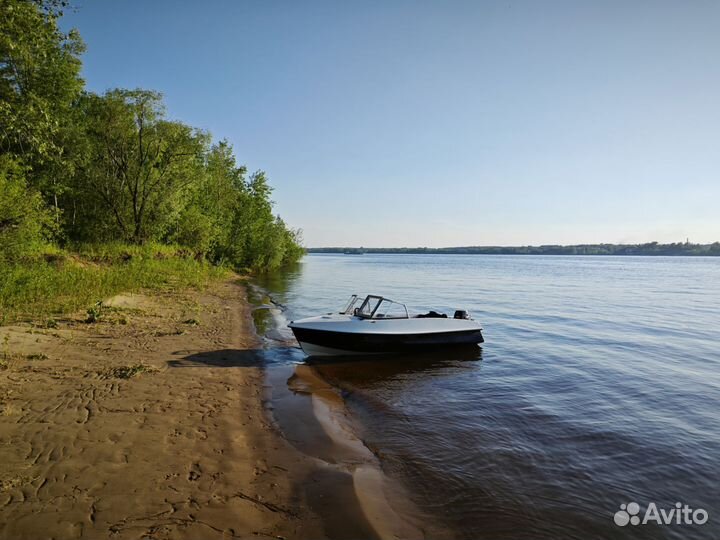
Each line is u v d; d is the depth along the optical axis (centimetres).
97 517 374
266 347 1160
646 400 834
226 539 363
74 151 2409
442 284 3728
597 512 460
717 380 974
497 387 903
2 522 356
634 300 2706
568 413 757
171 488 432
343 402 788
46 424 545
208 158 3984
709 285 4109
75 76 2336
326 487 468
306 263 9619
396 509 444
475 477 523
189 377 808
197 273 2650
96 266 2005
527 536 412
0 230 1482
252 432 601
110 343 977
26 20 1320
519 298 2708
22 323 1027
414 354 1160
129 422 576
